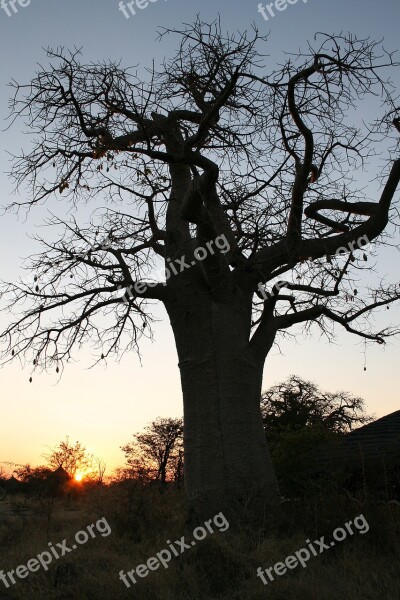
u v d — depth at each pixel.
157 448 32.56
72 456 27.12
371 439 14.56
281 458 13.69
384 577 6.93
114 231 11.98
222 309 10.51
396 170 10.31
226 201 11.62
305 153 9.93
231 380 10.21
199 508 9.70
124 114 10.33
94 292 11.40
